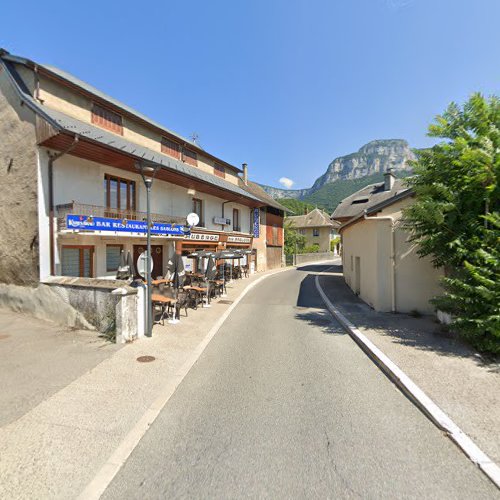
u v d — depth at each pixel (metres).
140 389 4.89
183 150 18.89
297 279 21.50
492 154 6.39
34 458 3.27
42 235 9.89
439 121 7.71
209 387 5.11
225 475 3.10
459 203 7.01
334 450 3.48
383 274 10.24
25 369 5.63
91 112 13.04
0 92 10.88
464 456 3.38
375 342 7.01
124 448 3.46
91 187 11.74
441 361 5.81
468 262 6.73
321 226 50.72
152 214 14.43
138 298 7.60
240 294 15.06
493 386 4.79
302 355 6.63
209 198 19.77
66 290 8.69
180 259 9.96
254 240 26.70
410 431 3.84
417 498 2.82
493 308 5.71
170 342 7.27
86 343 7.09
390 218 10.08
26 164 10.08
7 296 10.55
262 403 4.57
